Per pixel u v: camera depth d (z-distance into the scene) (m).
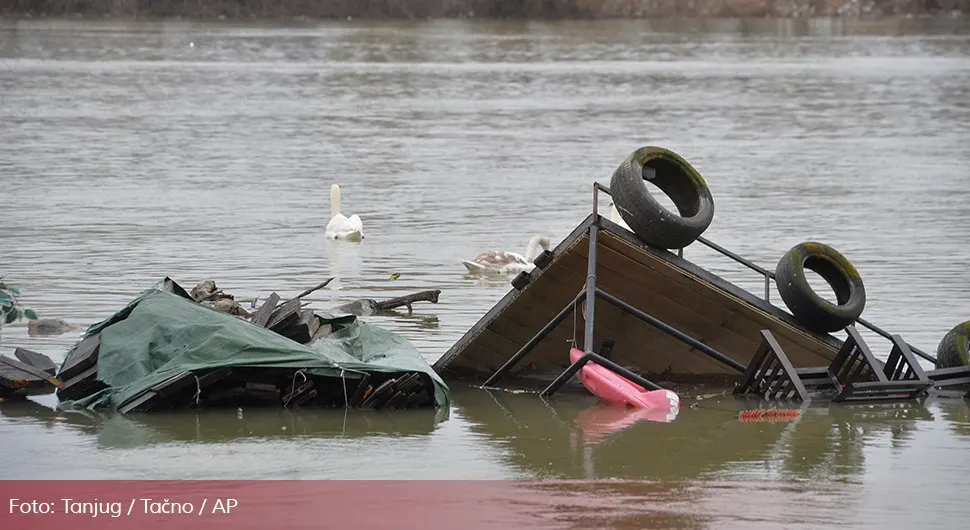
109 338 54.56
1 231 98.44
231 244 94.50
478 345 59.47
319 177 135.38
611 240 56.09
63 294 74.56
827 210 113.31
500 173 138.88
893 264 87.25
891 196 122.38
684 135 177.75
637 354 59.44
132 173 135.88
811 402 55.78
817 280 83.62
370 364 53.84
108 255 88.56
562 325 58.44
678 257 56.78
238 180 132.12
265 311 57.81
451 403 55.22
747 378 56.81
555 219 108.94
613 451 47.75
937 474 44.94
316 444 48.03
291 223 105.62
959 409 54.72
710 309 57.53
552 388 56.12
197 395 51.44
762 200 119.44
